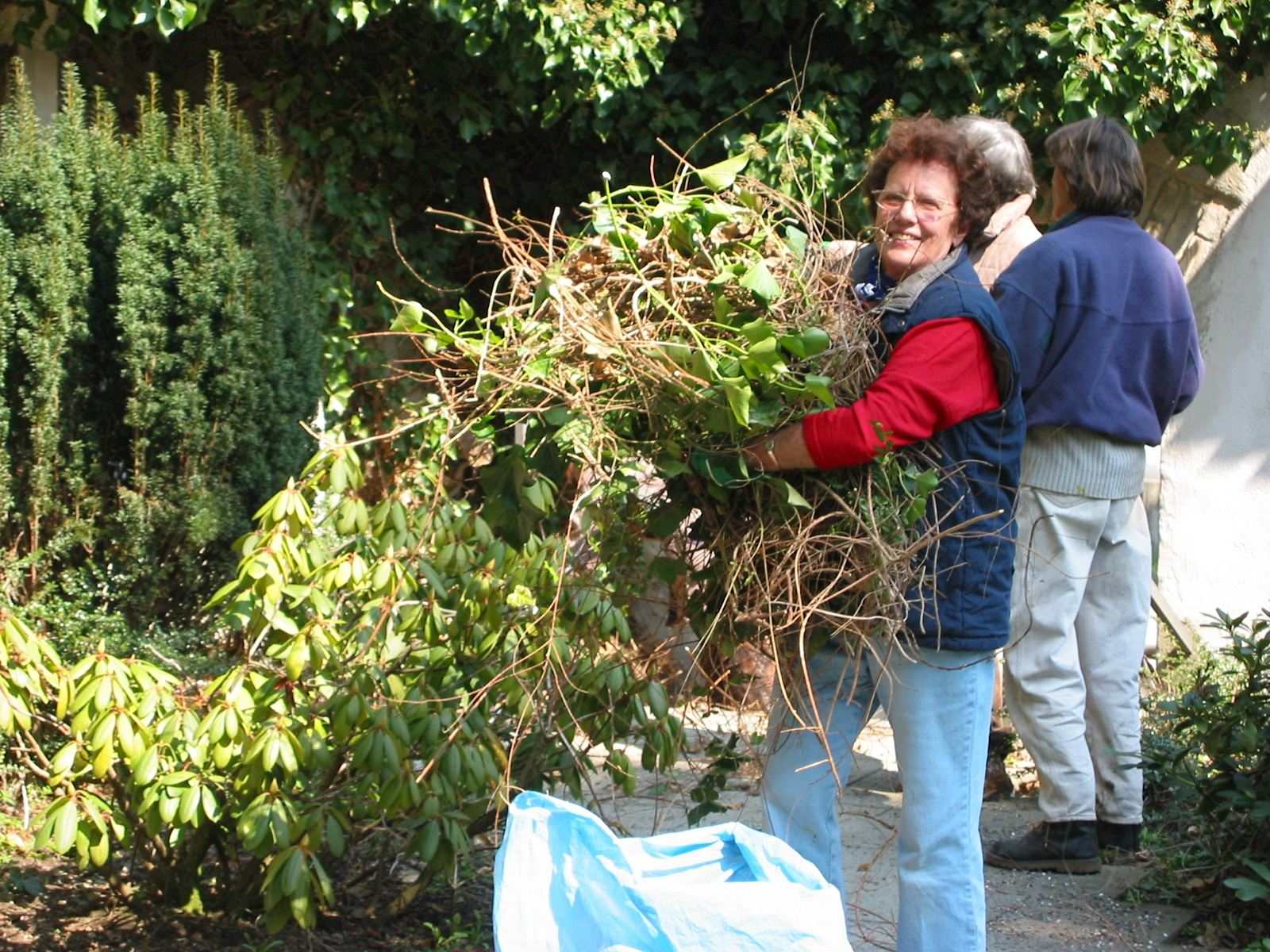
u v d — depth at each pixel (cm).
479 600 339
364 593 352
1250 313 732
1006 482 293
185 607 511
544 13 599
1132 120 651
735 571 287
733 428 272
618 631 332
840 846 311
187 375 483
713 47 670
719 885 216
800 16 646
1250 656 429
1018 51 643
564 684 344
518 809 227
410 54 661
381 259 689
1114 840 447
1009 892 418
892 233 292
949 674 289
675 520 295
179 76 655
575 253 289
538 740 360
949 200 288
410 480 351
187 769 337
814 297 289
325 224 673
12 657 332
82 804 319
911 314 284
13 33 596
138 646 471
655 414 284
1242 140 698
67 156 473
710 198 299
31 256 458
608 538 318
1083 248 413
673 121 654
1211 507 746
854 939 368
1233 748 411
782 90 654
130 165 481
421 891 367
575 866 225
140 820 334
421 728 332
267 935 352
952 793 292
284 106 657
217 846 361
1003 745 529
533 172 714
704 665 323
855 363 286
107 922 355
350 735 324
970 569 287
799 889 215
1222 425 744
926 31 656
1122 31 641
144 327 474
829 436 271
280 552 329
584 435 291
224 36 655
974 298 281
